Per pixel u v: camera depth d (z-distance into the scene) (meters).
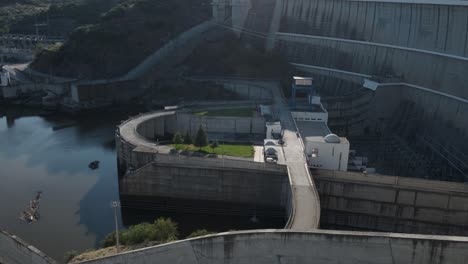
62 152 83.06
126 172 67.06
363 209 58.53
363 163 73.31
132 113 111.31
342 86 106.38
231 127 84.75
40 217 59.53
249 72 116.12
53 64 132.00
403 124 89.62
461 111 77.81
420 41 88.06
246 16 131.00
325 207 60.00
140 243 48.91
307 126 79.38
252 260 39.44
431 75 85.38
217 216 62.81
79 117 107.88
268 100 97.31
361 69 102.31
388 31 95.94
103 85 115.88
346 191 58.53
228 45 126.88
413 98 89.62
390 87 91.25
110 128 98.62
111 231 56.66
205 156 64.19
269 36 126.56
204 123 85.31
